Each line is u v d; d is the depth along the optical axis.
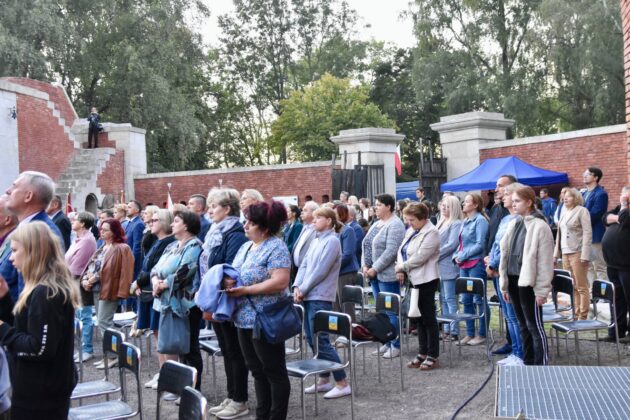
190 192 21.94
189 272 6.16
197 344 6.45
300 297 6.60
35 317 3.44
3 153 18.23
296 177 20.08
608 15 25.38
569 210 9.30
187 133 32.00
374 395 6.64
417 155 48.75
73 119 24.03
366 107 40.09
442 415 5.86
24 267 3.53
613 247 8.05
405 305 7.99
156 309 6.30
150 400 6.89
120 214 11.47
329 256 6.55
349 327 5.74
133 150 22.98
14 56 25.34
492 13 31.41
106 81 32.69
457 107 31.98
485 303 7.87
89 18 31.41
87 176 21.09
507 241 6.75
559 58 26.88
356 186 18.17
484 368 7.45
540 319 6.46
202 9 33.19
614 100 26.48
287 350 7.04
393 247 7.86
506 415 2.07
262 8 46.53
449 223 8.78
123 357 4.95
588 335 9.16
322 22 47.53
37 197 4.38
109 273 8.17
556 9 26.36
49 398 3.53
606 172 15.59
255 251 5.24
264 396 5.29
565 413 2.06
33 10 26.41
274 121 42.28
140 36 31.84
